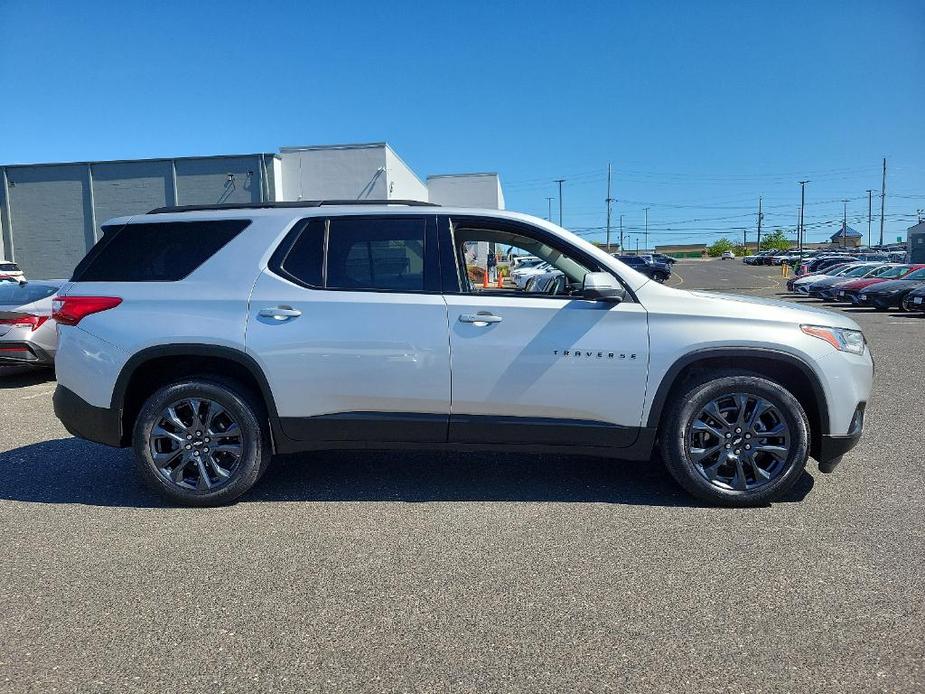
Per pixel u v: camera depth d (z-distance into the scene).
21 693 2.47
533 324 4.18
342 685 2.52
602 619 2.95
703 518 4.09
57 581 3.34
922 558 3.51
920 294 20.11
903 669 2.58
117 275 4.44
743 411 4.19
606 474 4.96
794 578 3.30
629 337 4.16
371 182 30.39
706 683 2.51
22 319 8.84
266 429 4.41
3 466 5.28
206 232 4.45
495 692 2.47
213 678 2.56
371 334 4.19
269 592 3.22
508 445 4.29
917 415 6.74
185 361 4.44
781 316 4.23
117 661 2.67
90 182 29.08
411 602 3.11
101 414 4.32
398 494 4.57
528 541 3.78
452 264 4.31
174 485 4.31
